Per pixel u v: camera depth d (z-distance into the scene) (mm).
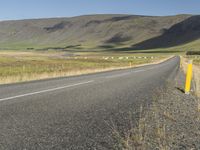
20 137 5426
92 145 5098
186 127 6629
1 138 5344
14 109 7926
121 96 10938
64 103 9086
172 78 19750
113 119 6984
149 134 5875
